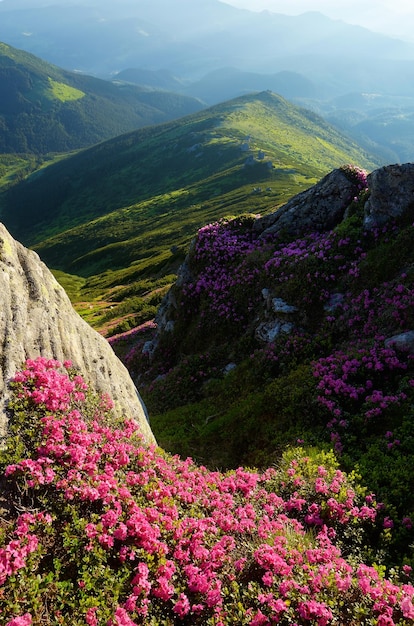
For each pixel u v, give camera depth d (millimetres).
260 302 26000
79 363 14266
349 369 16750
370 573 8352
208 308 28891
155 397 26078
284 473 12461
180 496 10117
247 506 10477
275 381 19344
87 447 10305
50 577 7227
